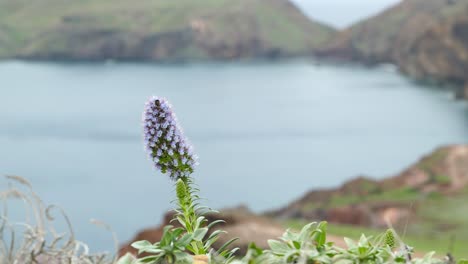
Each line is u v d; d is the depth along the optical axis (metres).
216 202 142.38
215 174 176.00
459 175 73.69
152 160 3.71
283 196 153.12
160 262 2.47
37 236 3.96
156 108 3.67
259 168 183.38
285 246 2.43
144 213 141.62
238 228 10.23
